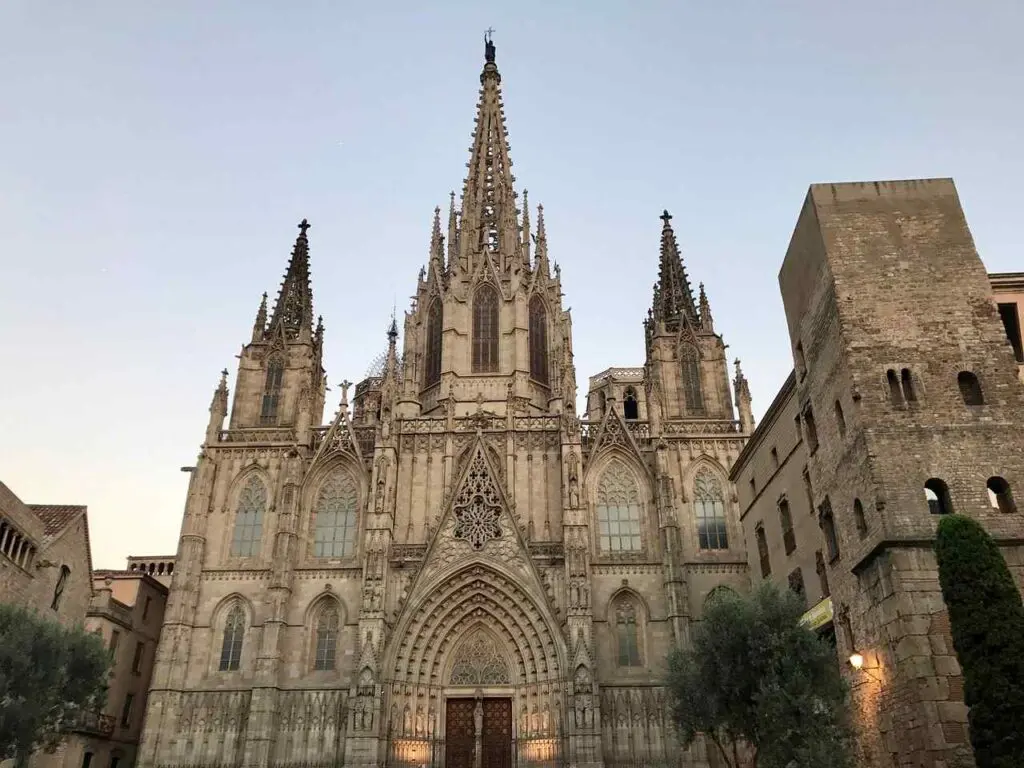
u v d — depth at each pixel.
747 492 64.50
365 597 64.19
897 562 35.22
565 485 68.31
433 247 92.69
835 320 41.25
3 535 51.28
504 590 66.75
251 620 68.69
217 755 63.44
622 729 62.62
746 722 38.53
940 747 32.12
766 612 39.03
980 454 37.06
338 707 64.38
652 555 69.88
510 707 65.69
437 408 81.56
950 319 39.88
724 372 80.75
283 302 86.44
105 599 68.25
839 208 43.16
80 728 62.59
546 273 90.69
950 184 43.03
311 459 75.38
